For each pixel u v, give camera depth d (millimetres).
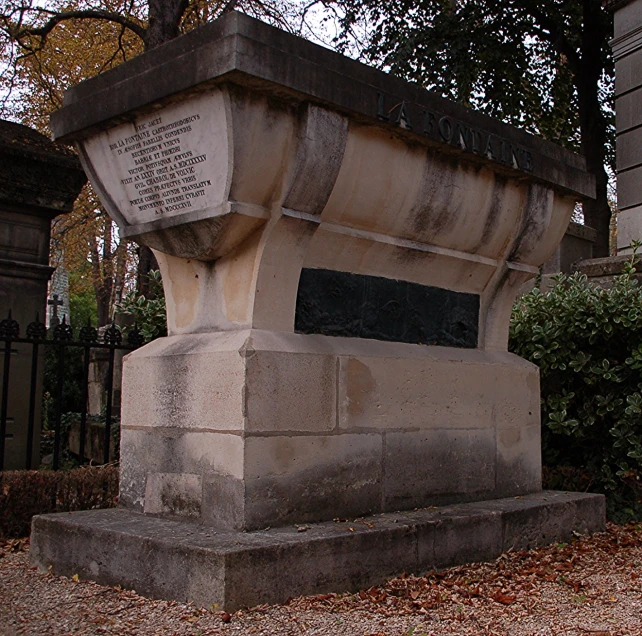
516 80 18047
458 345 5715
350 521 4434
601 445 7336
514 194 5719
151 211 4504
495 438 5656
